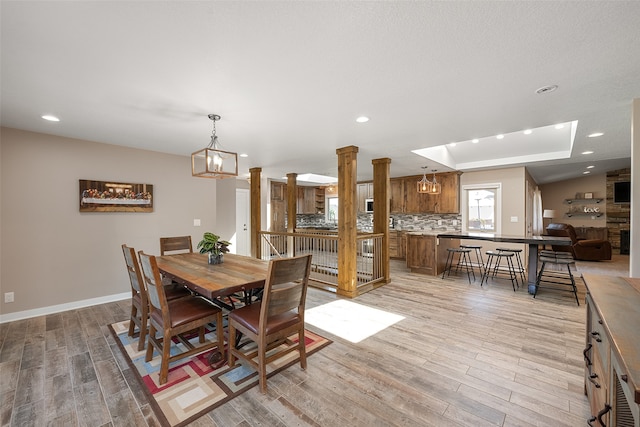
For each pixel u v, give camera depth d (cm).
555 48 165
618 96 233
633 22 140
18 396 188
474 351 248
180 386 199
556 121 297
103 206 378
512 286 464
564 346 256
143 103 246
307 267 215
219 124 305
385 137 361
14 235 319
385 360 233
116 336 276
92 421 166
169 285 311
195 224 471
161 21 141
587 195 873
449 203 672
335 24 144
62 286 350
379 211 489
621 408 97
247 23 143
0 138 309
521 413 172
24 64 180
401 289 446
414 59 178
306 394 191
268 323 201
